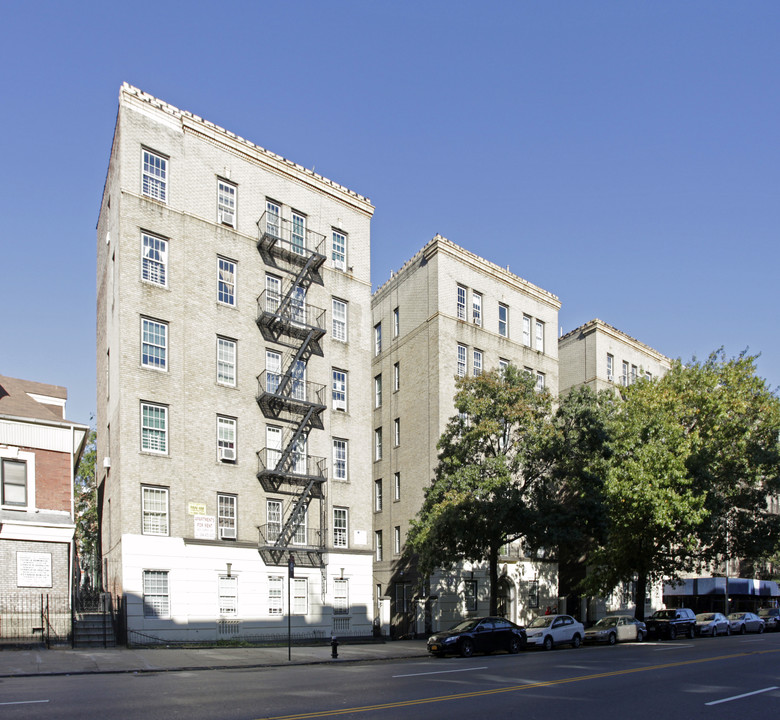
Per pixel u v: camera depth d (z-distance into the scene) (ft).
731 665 71.67
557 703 46.57
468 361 152.25
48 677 61.87
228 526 108.17
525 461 114.11
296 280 120.88
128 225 104.73
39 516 92.32
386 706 44.37
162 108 111.24
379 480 161.68
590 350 187.62
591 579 139.85
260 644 103.71
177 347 107.04
